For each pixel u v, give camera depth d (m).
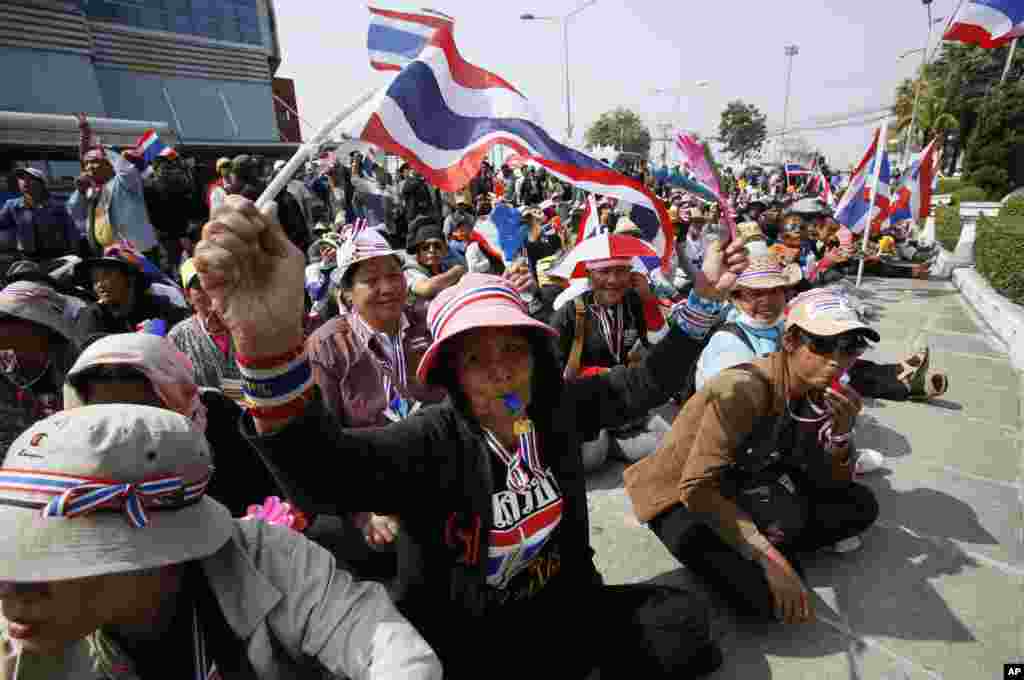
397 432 1.51
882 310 7.63
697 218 7.40
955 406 4.41
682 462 2.35
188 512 1.00
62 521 0.86
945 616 2.33
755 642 2.21
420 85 2.17
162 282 3.51
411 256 5.05
